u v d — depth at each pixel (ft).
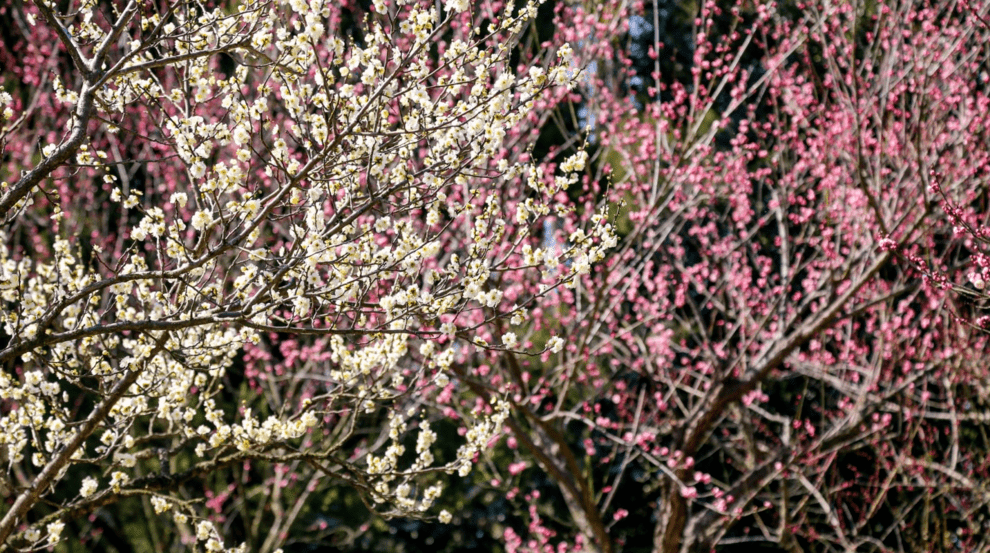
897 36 28.45
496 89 13.41
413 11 13.38
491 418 17.19
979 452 38.81
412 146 14.49
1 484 16.43
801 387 44.04
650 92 28.96
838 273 30.89
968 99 26.12
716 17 39.63
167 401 16.14
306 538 43.24
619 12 29.40
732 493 31.22
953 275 29.99
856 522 43.21
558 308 32.83
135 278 13.09
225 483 41.42
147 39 13.67
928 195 25.57
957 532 40.06
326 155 13.48
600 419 30.35
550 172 28.12
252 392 38.37
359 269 14.11
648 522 45.93
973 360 33.32
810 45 35.06
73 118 13.58
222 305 13.84
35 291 16.90
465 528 46.24
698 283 32.68
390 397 17.49
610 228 13.76
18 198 13.25
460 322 28.43
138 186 39.11
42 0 13.47
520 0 27.94
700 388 39.63
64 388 37.22
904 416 35.99
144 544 41.37
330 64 13.15
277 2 14.52
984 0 26.27
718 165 32.94
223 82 14.06
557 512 45.52
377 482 17.88
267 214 13.51
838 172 30.19
